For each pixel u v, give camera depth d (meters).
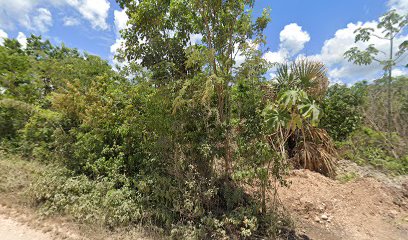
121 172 4.53
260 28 4.20
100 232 3.38
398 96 8.59
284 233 3.72
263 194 3.79
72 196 3.95
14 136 5.98
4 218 3.50
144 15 4.78
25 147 5.55
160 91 3.98
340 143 7.34
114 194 3.85
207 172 3.99
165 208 3.75
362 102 8.23
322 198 4.73
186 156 3.99
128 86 4.84
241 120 3.93
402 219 4.64
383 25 7.36
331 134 7.68
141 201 3.78
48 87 7.50
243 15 4.07
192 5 3.97
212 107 4.05
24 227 3.37
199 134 3.94
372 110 8.70
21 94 6.99
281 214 4.04
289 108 3.36
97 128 4.84
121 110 4.83
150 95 4.27
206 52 3.70
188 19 4.56
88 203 3.81
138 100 4.67
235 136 3.85
